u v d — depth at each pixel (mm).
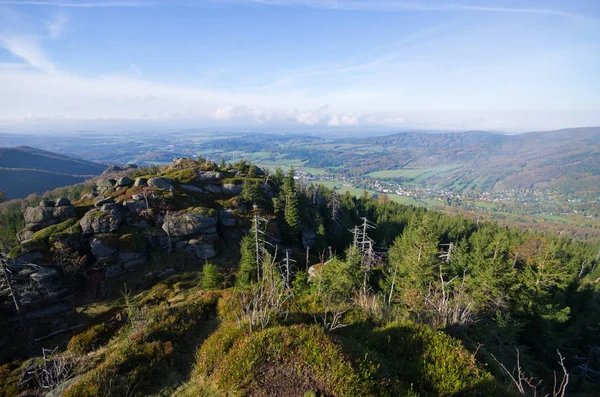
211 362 12555
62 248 36344
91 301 34281
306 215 63812
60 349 26906
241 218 51906
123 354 14328
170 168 70562
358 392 9547
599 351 28203
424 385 10938
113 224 40375
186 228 43562
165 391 12094
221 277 37125
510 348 22797
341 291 22891
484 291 31391
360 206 90625
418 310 20656
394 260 41062
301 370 10414
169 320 17969
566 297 36719
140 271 39250
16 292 30422
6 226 50469
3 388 21031
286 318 15422
